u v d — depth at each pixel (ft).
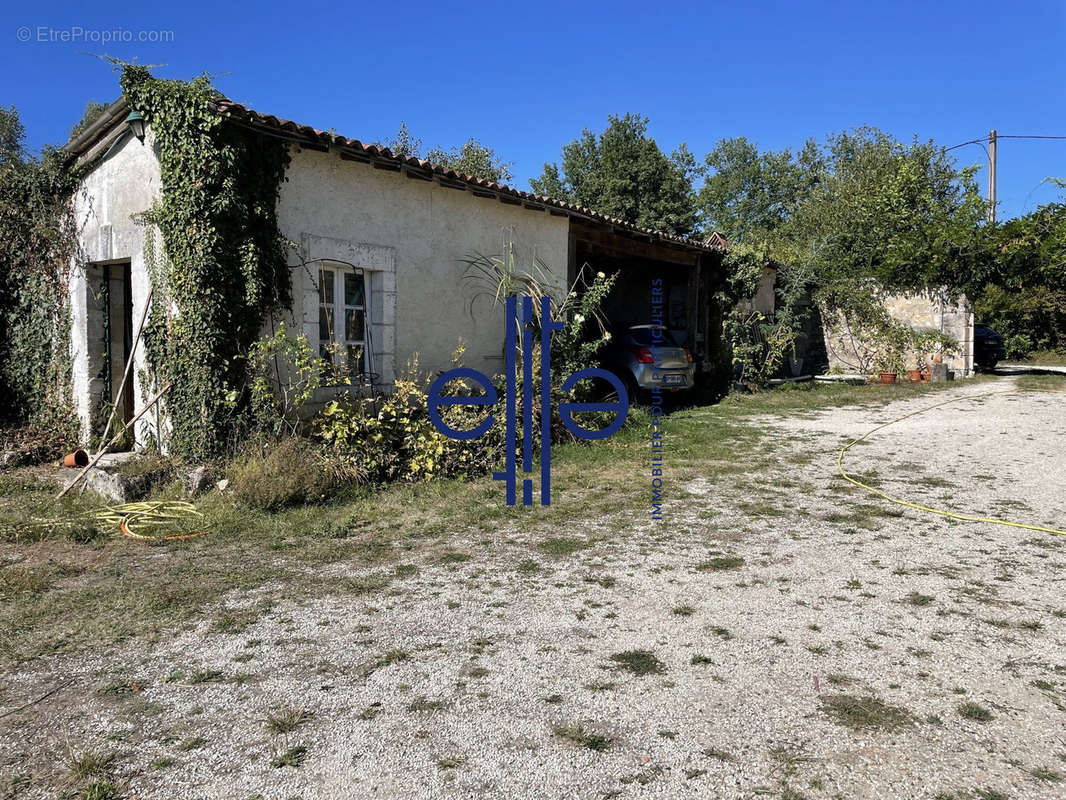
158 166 22.08
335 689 9.87
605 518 18.78
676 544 16.47
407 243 26.81
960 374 55.72
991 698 9.47
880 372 55.42
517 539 17.01
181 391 21.76
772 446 28.91
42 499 20.52
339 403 23.34
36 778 7.91
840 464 25.34
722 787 7.68
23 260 28.96
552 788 7.70
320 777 7.90
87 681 10.16
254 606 12.94
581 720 9.03
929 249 55.47
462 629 11.87
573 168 125.70
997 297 82.28
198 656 10.94
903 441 29.58
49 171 26.84
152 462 21.33
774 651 10.93
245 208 21.35
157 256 22.33
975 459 25.63
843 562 15.07
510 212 31.12
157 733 8.80
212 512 18.67
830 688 9.78
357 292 25.88
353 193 24.85
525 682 10.03
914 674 10.16
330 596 13.42
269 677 10.24
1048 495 20.48
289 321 23.09
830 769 7.98
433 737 8.68
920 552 15.69
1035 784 7.66
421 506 20.01
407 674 10.30
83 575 14.62
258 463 19.83
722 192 155.43
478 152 74.38
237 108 20.49
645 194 112.68
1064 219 51.90
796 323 54.24
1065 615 12.15
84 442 26.50
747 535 17.15
